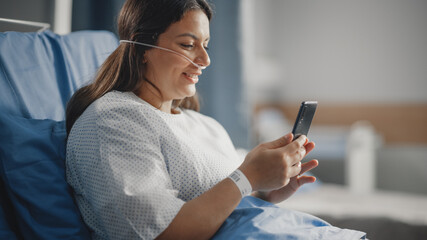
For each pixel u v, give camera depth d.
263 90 4.57
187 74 1.08
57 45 1.31
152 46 1.06
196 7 1.07
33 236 0.94
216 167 1.07
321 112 4.44
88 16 1.89
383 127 4.15
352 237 0.93
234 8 2.21
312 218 1.01
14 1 1.59
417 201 2.13
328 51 4.46
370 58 4.25
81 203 1.01
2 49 1.14
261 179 0.94
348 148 3.29
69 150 1.01
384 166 3.74
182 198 1.00
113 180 0.87
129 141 0.92
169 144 0.99
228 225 0.94
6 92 1.09
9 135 0.98
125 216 0.84
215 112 2.20
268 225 0.92
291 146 0.97
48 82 1.22
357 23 4.32
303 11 4.59
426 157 3.65
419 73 4.02
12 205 0.98
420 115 4.01
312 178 1.16
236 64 2.21
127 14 1.11
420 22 4.02
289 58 4.66
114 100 1.01
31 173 0.97
